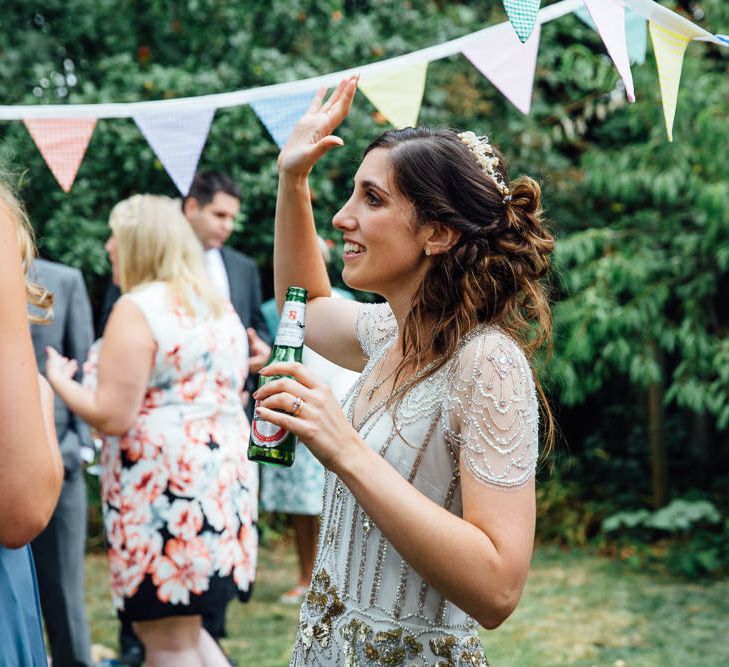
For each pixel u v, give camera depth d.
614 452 7.52
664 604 4.95
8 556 1.48
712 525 6.30
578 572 5.71
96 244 6.24
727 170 5.65
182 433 2.72
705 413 7.27
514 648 4.21
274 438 1.42
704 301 6.17
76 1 6.62
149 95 6.32
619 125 6.95
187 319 2.77
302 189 1.77
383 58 6.63
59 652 3.46
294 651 1.59
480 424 1.39
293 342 1.45
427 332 1.50
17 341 1.31
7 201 1.54
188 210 4.16
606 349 5.81
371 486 1.30
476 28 6.95
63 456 3.44
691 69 5.76
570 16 7.01
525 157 6.86
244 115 6.21
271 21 6.67
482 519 1.35
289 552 6.36
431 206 1.48
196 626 2.78
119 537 2.72
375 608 1.48
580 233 6.12
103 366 2.70
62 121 2.44
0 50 6.61
